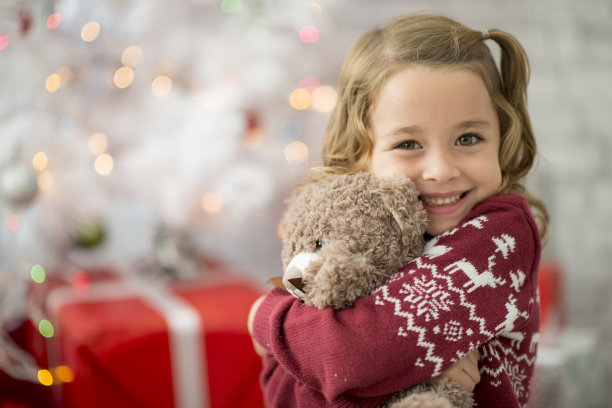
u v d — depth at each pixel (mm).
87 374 1309
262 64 1661
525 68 763
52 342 1523
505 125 739
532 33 2256
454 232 662
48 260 1743
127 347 1312
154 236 1707
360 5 2324
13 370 1586
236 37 1654
